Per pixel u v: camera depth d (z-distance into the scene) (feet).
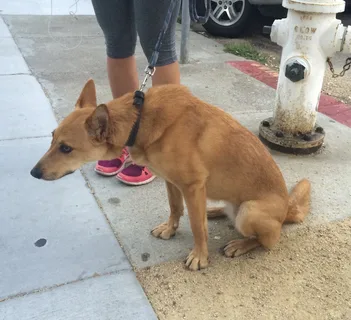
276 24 12.10
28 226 8.91
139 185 10.54
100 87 16.02
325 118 14.66
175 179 7.75
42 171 7.60
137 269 8.04
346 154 12.49
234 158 7.97
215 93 16.20
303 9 10.94
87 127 7.45
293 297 7.61
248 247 8.64
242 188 8.24
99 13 9.76
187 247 8.70
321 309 7.38
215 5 23.65
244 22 23.43
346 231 9.32
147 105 7.61
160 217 9.50
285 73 11.78
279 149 12.45
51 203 9.66
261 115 14.62
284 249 8.79
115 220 9.31
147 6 8.95
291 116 12.28
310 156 12.34
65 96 15.02
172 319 7.02
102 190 10.32
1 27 22.50
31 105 14.15
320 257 8.60
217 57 20.45
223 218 9.75
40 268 7.88
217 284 7.82
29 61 18.16
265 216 8.20
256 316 7.18
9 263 7.94
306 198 9.65
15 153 11.43
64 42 21.06
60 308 7.08
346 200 10.36
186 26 18.45
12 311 6.97
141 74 17.47
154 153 7.58
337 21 11.32
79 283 7.59
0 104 14.02
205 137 7.66
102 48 20.65
